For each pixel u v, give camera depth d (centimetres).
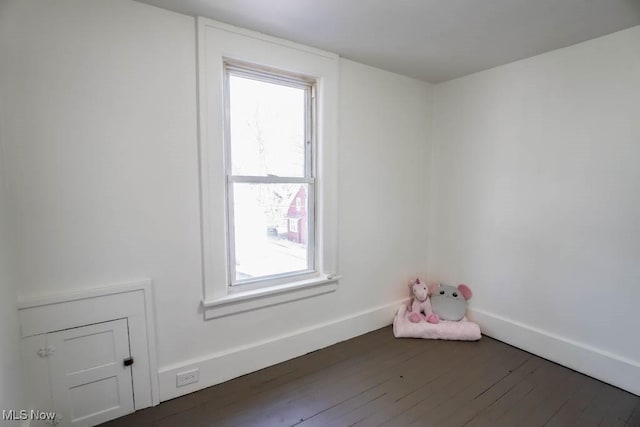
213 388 201
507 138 255
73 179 158
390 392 199
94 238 165
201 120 187
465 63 253
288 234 238
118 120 167
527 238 247
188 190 189
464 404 188
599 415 180
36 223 150
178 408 182
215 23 187
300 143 238
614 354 207
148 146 175
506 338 261
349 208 261
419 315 282
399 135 287
